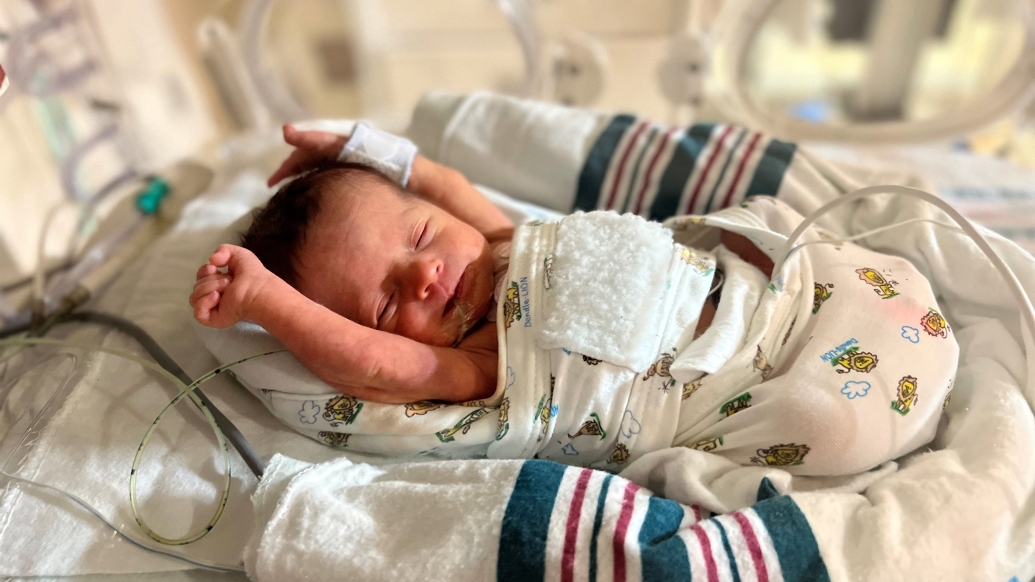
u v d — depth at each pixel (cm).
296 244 75
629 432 67
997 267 60
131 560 62
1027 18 123
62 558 61
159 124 148
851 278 71
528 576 55
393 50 166
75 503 63
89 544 62
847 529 57
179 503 65
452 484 62
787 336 70
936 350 65
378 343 68
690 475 62
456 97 114
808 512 57
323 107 177
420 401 72
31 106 113
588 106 138
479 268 79
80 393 71
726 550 55
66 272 106
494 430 69
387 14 161
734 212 84
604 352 67
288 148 116
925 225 80
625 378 67
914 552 54
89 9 124
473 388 72
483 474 62
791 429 62
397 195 80
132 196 123
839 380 62
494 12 158
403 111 173
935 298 76
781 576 54
